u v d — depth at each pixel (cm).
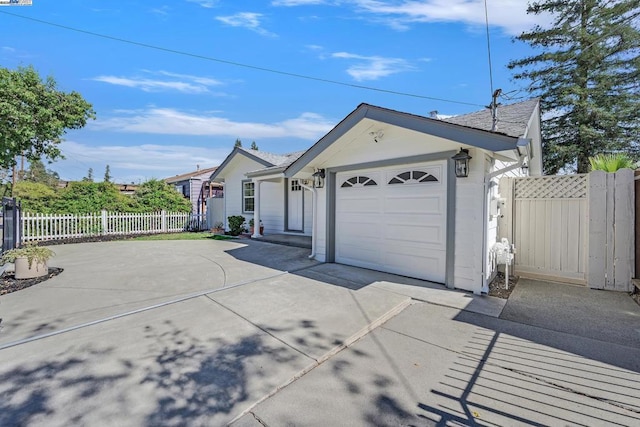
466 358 308
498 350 323
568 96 1458
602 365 292
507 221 647
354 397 247
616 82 1409
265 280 592
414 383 266
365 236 689
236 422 219
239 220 1375
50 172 4222
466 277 521
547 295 505
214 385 260
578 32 1438
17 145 1089
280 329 370
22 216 1123
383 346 335
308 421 220
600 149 1434
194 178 2328
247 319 402
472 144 461
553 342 340
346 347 334
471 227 514
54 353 311
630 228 522
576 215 580
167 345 330
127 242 1182
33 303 463
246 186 1498
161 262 773
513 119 659
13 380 264
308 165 749
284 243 1073
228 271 668
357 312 423
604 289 539
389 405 238
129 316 412
